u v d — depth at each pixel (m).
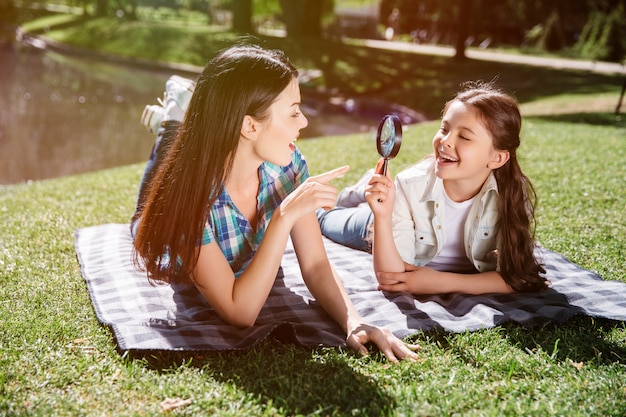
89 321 3.04
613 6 29.50
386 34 34.88
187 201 2.68
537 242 4.18
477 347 2.82
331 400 2.39
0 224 4.57
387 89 20.19
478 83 3.38
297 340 2.76
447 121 3.18
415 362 2.65
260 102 2.63
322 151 7.71
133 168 6.98
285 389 2.46
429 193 3.35
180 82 3.98
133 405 2.37
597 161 6.84
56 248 4.05
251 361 2.65
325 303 3.00
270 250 2.73
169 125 3.82
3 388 2.43
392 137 2.94
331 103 18.53
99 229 4.36
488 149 3.13
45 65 24.31
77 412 2.31
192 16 48.47
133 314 3.07
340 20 34.09
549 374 2.60
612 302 3.26
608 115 11.55
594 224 4.57
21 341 2.80
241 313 2.78
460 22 23.78
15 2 42.66
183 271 2.75
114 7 38.50
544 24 33.09
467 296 3.31
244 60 2.66
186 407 2.35
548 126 9.98
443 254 3.55
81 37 31.45
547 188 5.61
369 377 2.54
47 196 5.53
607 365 2.68
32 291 3.37
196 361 2.67
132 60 26.30
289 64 2.75
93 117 14.71
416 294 3.35
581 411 2.33
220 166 2.68
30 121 13.94
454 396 2.41
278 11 37.78
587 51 26.70
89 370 2.60
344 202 4.24
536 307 3.19
